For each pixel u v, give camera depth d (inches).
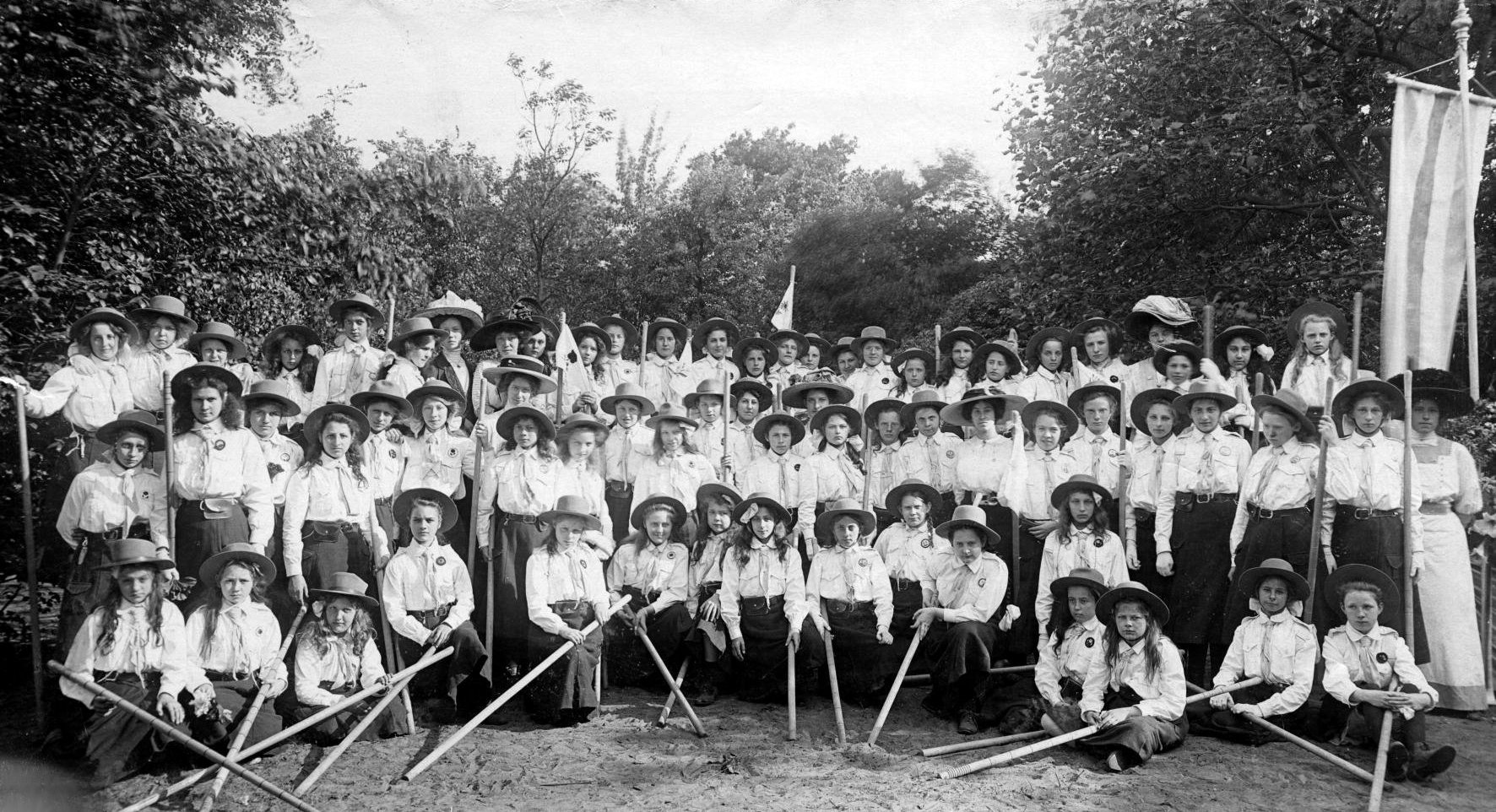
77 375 319.3
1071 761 272.1
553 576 310.7
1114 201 594.2
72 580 289.7
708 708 323.6
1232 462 317.7
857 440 388.8
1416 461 307.9
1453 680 299.1
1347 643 276.7
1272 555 302.5
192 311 513.3
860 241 1141.7
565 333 413.7
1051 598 311.6
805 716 316.2
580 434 334.3
